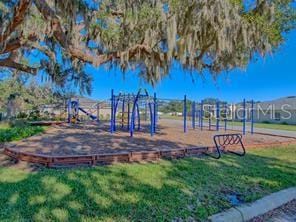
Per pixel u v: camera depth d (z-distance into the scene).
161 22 5.00
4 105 19.03
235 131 14.80
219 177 4.83
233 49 5.45
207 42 5.00
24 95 19.95
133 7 4.83
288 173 5.41
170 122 22.61
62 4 4.03
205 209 3.43
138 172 4.90
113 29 6.04
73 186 3.98
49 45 7.02
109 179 4.40
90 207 3.32
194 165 5.68
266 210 3.68
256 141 10.01
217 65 7.17
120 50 5.68
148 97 12.12
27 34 5.02
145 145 7.74
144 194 3.78
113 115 12.03
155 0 4.80
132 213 3.21
